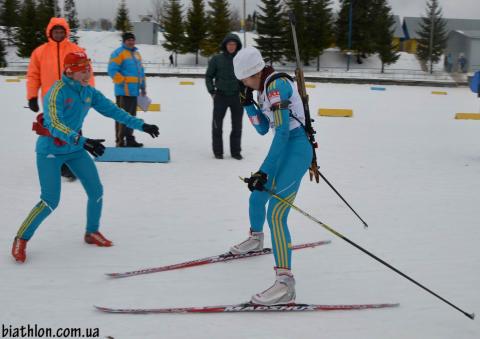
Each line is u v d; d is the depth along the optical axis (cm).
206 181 570
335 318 266
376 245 382
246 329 251
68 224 409
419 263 348
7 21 4078
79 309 269
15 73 2972
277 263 281
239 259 348
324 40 3666
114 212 449
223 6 3816
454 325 262
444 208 486
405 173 641
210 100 1600
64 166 550
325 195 526
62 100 320
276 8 3659
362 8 3759
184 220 432
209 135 901
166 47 3822
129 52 684
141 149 683
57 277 310
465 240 397
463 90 2642
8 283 298
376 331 253
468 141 926
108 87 1895
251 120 331
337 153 773
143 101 699
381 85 2909
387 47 3628
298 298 291
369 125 1122
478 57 3672
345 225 429
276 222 285
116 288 296
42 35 3750
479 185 583
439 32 3881
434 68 3934
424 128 1093
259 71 295
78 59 317
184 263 332
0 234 383
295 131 299
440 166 689
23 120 1049
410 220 446
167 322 256
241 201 495
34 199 482
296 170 292
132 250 360
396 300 290
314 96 1972
